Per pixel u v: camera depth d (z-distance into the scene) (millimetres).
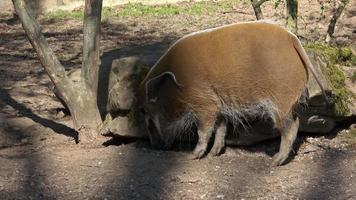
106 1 12562
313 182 4492
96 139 5152
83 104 5133
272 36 4586
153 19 11242
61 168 4715
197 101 4664
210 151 4883
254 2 6125
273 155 4906
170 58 4703
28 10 5043
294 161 4816
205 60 4613
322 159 4836
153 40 9242
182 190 4387
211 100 4656
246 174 4605
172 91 4699
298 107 4867
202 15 11555
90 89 5148
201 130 4754
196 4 12688
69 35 9891
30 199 4316
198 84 4633
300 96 4668
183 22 10883
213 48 4613
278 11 11117
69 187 4445
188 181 4492
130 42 9094
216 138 4863
